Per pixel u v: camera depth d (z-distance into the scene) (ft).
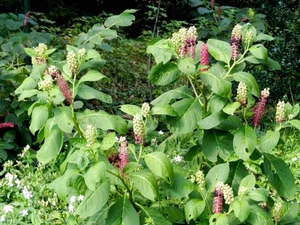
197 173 4.59
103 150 4.49
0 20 9.74
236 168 4.94
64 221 6.11
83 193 4.42
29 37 9.25
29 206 6.54
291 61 12.75
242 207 4.17
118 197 5.00
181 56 4.72
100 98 5.27
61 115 4.75
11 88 9.00
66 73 5.08
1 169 8.61
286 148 9.68
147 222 4.46
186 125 4.70
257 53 4.76
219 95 4.63
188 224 4.78
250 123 8.02
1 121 9.02
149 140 8.72
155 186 4.33
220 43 5.04
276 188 4.74
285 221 4.66
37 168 7.22
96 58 5.10
